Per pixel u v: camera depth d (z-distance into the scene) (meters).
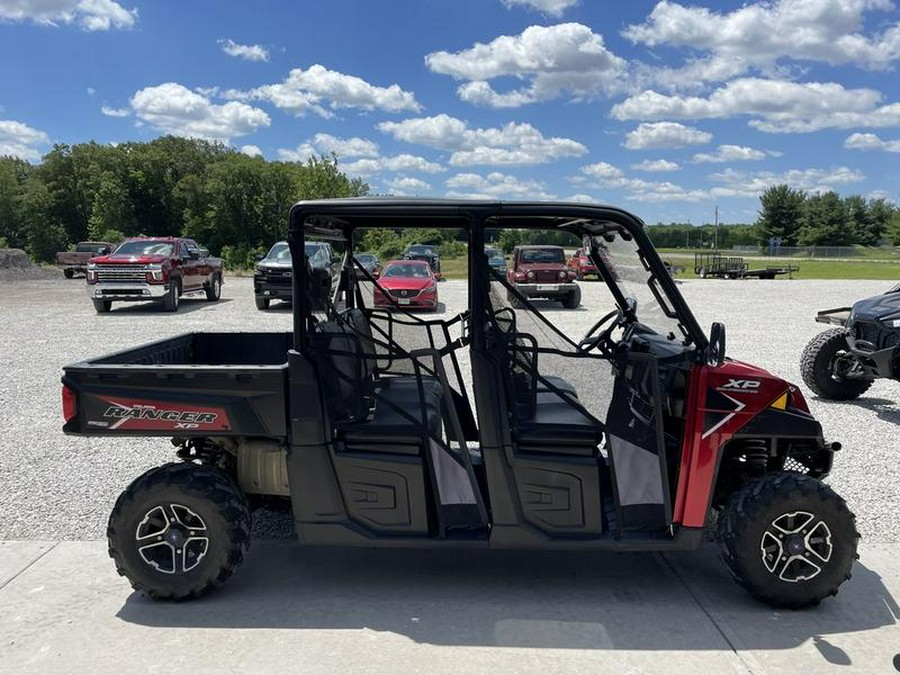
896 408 8.32
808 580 3.60
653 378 3.63
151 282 18.20
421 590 3.91
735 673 3.14
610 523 3.73
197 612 3.66
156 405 3.69
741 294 26.34
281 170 84.50
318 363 3.65
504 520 3.63
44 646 3.35
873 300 7.92
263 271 18.84
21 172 104.81
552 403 3.65
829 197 101.94
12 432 7.14
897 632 3.48
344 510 3.72
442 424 3.81
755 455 4.00
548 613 3.66
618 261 4.31
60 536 4.63
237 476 4.01
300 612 3.66
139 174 88.81
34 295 24.47
